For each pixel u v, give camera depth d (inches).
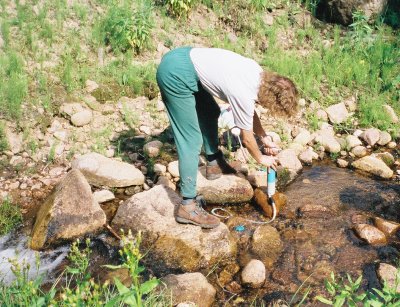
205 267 136.3
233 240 145.2
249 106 120.6
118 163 171.8
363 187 170.4
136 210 151.1
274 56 238.2
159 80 129.7
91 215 149.0
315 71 227.0
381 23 259.0
